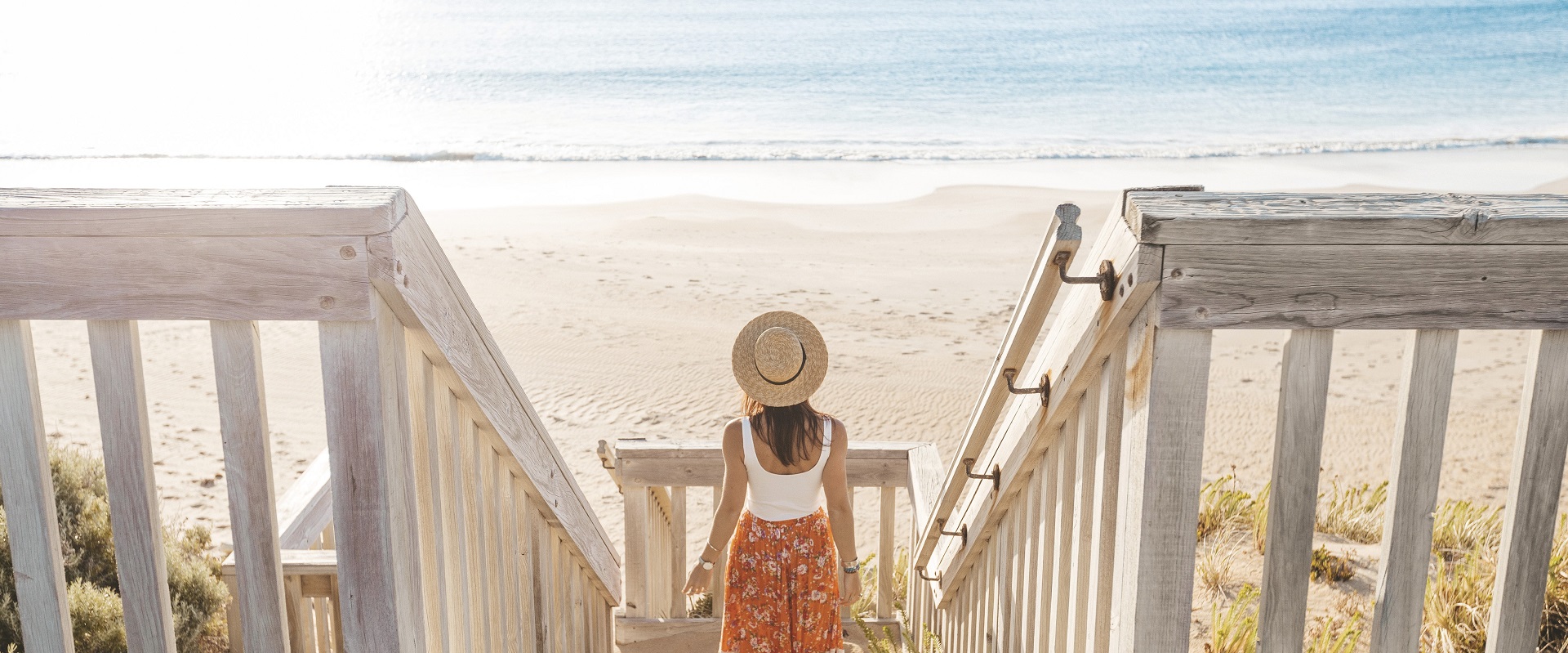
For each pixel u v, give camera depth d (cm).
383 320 158
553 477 280
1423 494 166
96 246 149
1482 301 152
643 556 455
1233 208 149
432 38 5728
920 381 1148
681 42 5425
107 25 6206
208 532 461
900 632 469
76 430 954
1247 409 1021
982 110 3675
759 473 351
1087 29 5691
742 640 363
